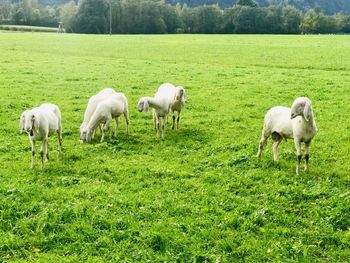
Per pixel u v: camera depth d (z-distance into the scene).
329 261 8.67
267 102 23.59
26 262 8.48
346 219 10.13
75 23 137.00
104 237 9.29
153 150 15.50
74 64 38.62
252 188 11.85
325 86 28.20
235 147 15.54
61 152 14.98
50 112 13.84
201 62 42.47
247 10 149.12
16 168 13.38
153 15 142.12
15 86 27.41
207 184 12.05
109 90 17.61
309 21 157.25
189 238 9.29
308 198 11.23
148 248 8.98
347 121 19.34
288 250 8.98
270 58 44.81
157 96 16.97
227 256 8.79
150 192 11.55
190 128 18.56
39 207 10.55
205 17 151.25
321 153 14.98
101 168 13.38
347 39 79.88
